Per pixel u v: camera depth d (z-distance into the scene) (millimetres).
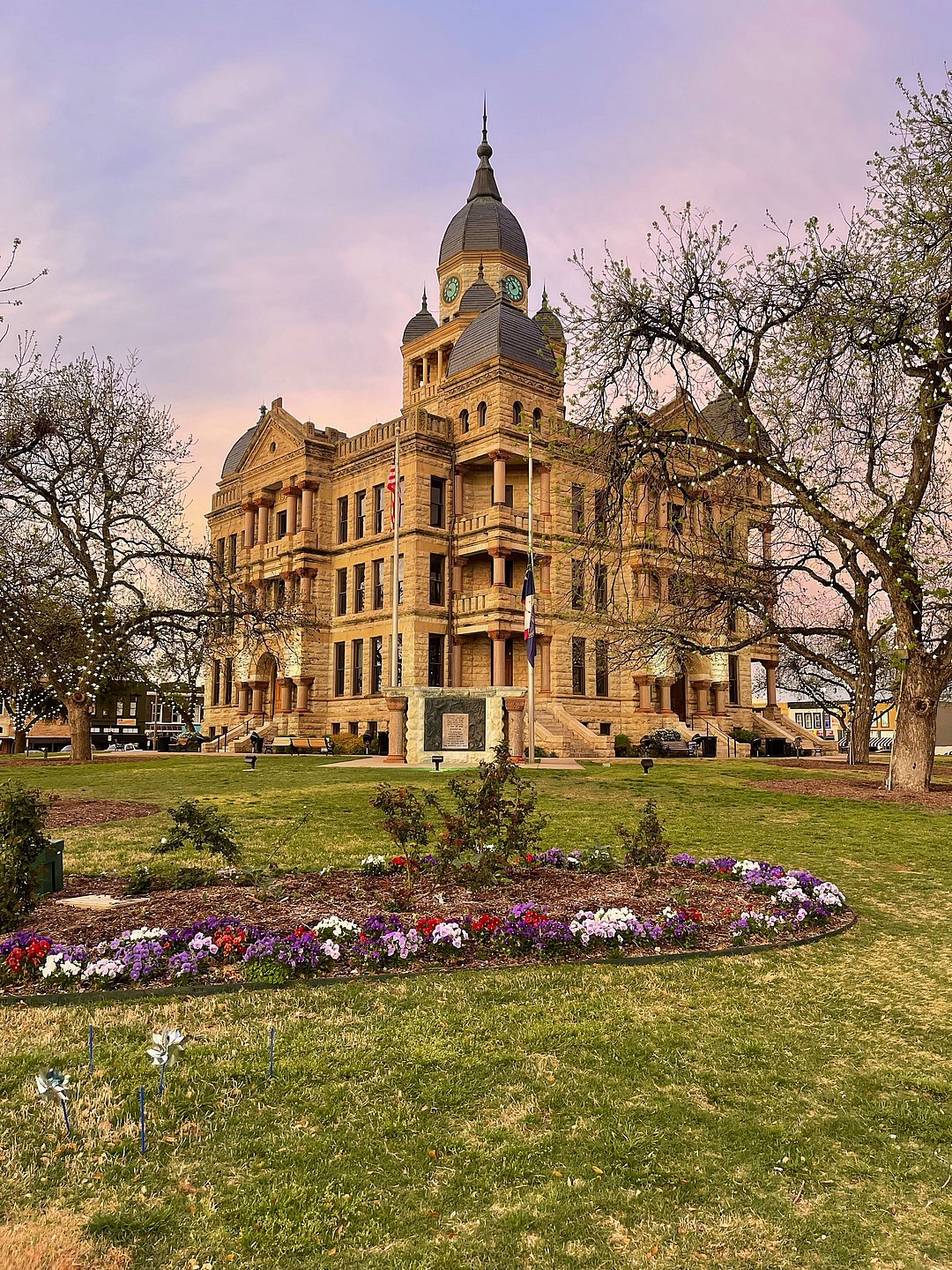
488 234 59906
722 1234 4062
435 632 45312
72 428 32594
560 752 38719
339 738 43562
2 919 8234
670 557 42875
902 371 20234
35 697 48500
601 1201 4293
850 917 9750
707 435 21500
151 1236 3947
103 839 14273
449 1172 4516
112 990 6992
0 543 25406
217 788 23375
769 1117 5184
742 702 55062
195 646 36688
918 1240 4051
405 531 45406
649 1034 6352
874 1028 6613
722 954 8273
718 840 14797
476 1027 6395
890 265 19188
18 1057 5730
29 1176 4391
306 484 50906
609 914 8484
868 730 34219
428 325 65562
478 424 45875
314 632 50531
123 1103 5145
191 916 8719
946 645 21703
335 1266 3773
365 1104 5211
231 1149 4691
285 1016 6535
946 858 13656
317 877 10758
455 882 10320
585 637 46656
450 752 30281
